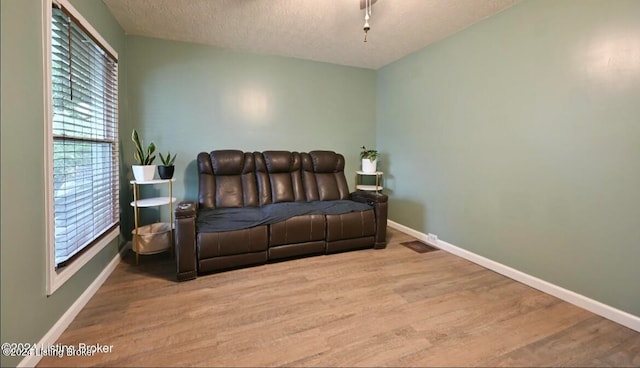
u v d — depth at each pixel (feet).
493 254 8.08
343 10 7.80
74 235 5.74
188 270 7.19
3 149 3.75
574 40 6.12
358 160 13.50
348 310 5.87
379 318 5.59
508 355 4.59
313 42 10.11
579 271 6.13
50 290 4.64
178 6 7.63
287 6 7.63
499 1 7.25
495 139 7.95
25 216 4.15
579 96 6.07
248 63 11.12
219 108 10.79
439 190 10.01
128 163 9.45
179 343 4.78
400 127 12.01
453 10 7.73
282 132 11.89
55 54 5.20
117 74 8.32
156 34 9.47
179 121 10.26
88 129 6.53
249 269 7.98
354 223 9.39
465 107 8.89
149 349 4.61
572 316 5.74
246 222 7.97
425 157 10.64
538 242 6.93
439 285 7.07
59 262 5.08
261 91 11.39
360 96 13.29
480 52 8.33
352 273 7.75
